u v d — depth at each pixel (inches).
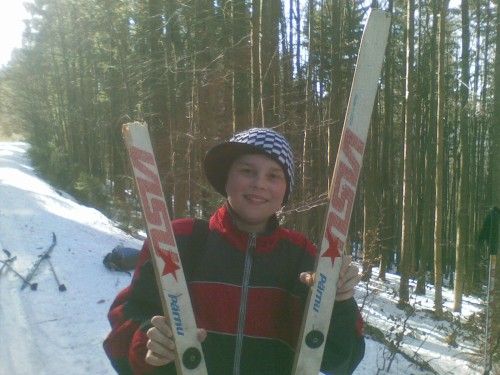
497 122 275.6
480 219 808.9
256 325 66.3
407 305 475.8
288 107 399.9
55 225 441.1
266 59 353.7
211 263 67.6
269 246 68.9
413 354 303.9
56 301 267.3
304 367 63.1
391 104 823.7
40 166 938.7
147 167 64.5
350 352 66.5
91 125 1066.7
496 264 261.6
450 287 807.7
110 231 479.2
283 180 70.3
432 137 729.6
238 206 69.0
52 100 1398.9
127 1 617.9
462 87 753.0
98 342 221.0
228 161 73.0
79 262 340.2
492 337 267.6
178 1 474.6
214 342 65.6
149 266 67.4
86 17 818.8
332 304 65.0
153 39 509.4
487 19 754.8
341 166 68.2
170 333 61.1
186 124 457.4
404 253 529.7
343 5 596.7
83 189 720.3
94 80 1049.5
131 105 553.6
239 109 406.0
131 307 67.1
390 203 812.6
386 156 804.0
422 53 789.9
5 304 257.9
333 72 521.3
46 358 203.0
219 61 423.2
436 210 543.8
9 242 370.0
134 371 63.6
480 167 924.0
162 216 64.1
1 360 198.4
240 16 455.8
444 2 556.7
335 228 67.0
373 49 69.4
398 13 776.9
